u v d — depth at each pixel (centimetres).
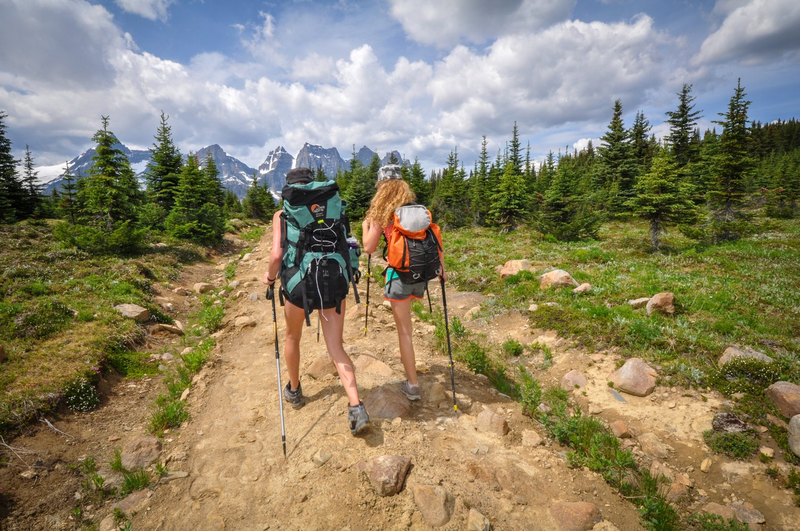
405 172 3644
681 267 1059
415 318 735
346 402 384
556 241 1853
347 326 633
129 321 627
